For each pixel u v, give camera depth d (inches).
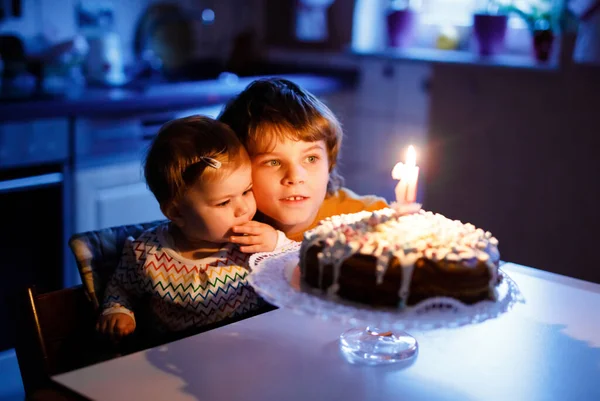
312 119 46.8
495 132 101.7
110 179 100.2
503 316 44.8
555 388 36.3
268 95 47.9
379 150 134.4
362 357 38.9
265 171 46.9
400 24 113.7
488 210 104.8
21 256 93.2
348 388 35.8
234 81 121.3
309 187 47.4
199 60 137.9
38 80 108.2
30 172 92.4
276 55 145.3
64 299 46.1
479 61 97.7
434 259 35.0
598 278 95.5
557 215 98.0
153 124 104.0
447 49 113.4
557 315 45.2
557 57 92.2
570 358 39.6
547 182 98.0
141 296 47.0
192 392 35.0
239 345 40.3
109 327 44.5
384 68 130.2
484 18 100.0
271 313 44.8
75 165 96.3
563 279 51.6
